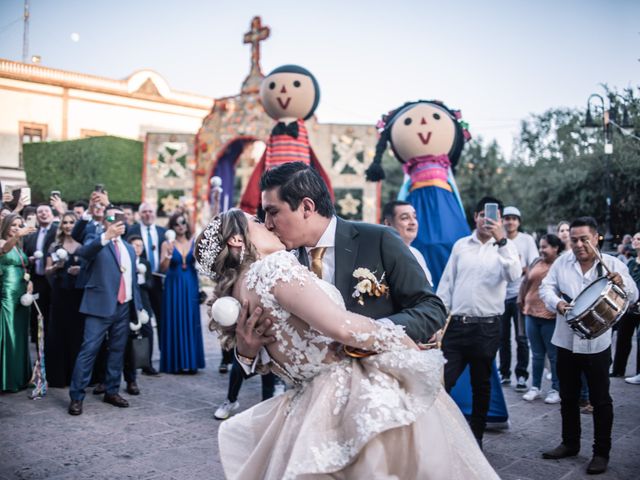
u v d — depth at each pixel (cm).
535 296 606
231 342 209
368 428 182
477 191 2514
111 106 1820
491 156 2539
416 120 563
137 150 1752
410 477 191
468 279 436
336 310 188
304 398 202
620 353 724
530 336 618
